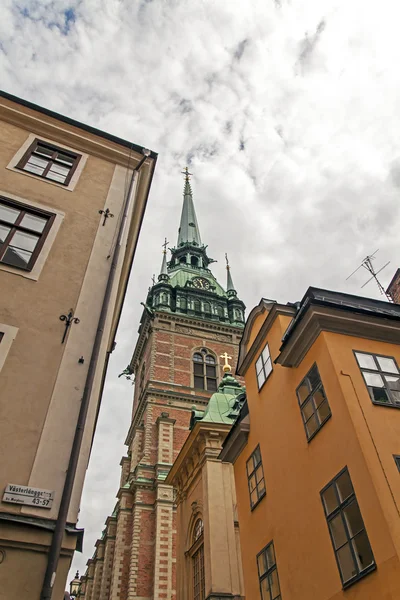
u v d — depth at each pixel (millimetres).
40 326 9148
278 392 13758
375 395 10398
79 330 9461
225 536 17984
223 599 16203
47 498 7105
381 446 9328
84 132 14711
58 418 8055
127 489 36406
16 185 11828
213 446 21172
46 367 8609
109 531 39031
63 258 10617
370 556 8445
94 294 10266
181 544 21797
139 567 30875
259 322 16969
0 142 12938
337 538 9547
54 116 14523
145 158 14680
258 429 14977
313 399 11578
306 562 10539
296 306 15148
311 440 11273
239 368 17453
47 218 11383
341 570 9227
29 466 7348
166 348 47875
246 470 15516
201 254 69500
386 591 7785
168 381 44562
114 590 30766
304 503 11070
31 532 6688
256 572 13336
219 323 52094
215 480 19719
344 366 10805
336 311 11711
